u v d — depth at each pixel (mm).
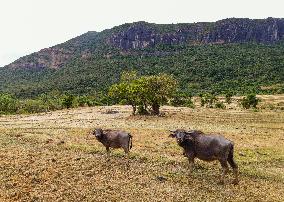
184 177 25141
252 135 49094
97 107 100688
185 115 76438
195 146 24484
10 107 109000
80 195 20875
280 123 66625
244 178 26234
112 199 20609
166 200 21016
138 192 21922
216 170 27547
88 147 33406
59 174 23984
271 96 166000
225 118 73062
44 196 20453
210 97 125000
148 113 77188
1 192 20672
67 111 88875
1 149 30500
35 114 80875
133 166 27125
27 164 25578
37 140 37062
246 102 108812
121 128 50875
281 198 22641
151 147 36125
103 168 26141
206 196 22000
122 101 116625
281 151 38312
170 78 76562
